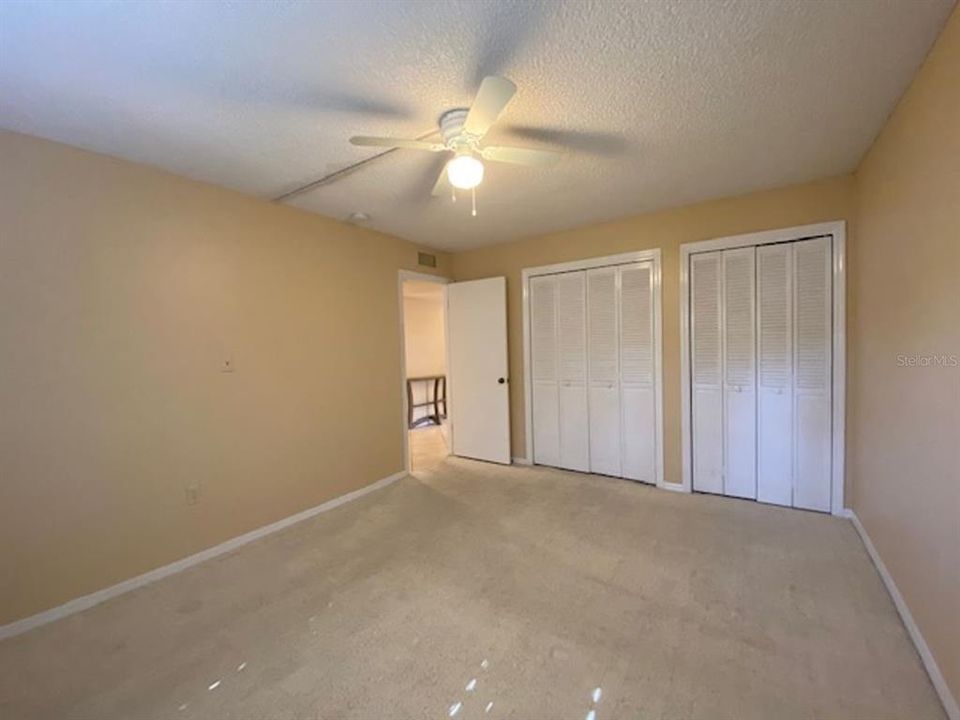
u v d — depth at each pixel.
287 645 1.86
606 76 1.77
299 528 3.09
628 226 3.73
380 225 3.76
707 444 3.49
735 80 1.81
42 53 1.55
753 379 3.28
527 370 4.43
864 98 1.95
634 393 3.82
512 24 1.47
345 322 3.64
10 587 2.00
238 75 1.71
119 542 2.33
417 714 1.50
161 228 2.53
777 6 1.41
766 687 1.56
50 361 2.12
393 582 2.33
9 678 1.71
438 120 2.05
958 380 1.42
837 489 3.01
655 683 1.60
